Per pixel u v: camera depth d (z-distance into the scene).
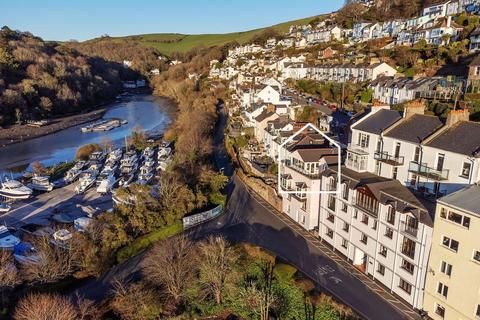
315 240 49.91
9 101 132.00
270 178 68.19
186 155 75.69
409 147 39.53
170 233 52.09
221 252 40.47
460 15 119.50
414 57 105.75
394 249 36.91
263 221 56.28
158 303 36.62
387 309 35.59
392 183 40.66
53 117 150.38
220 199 61.47
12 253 44.72
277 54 190.75
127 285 40.28
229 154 89.88
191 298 38.50
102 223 47.72
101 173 80.00
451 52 96.50
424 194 37.66
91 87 187.38
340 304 35.81
